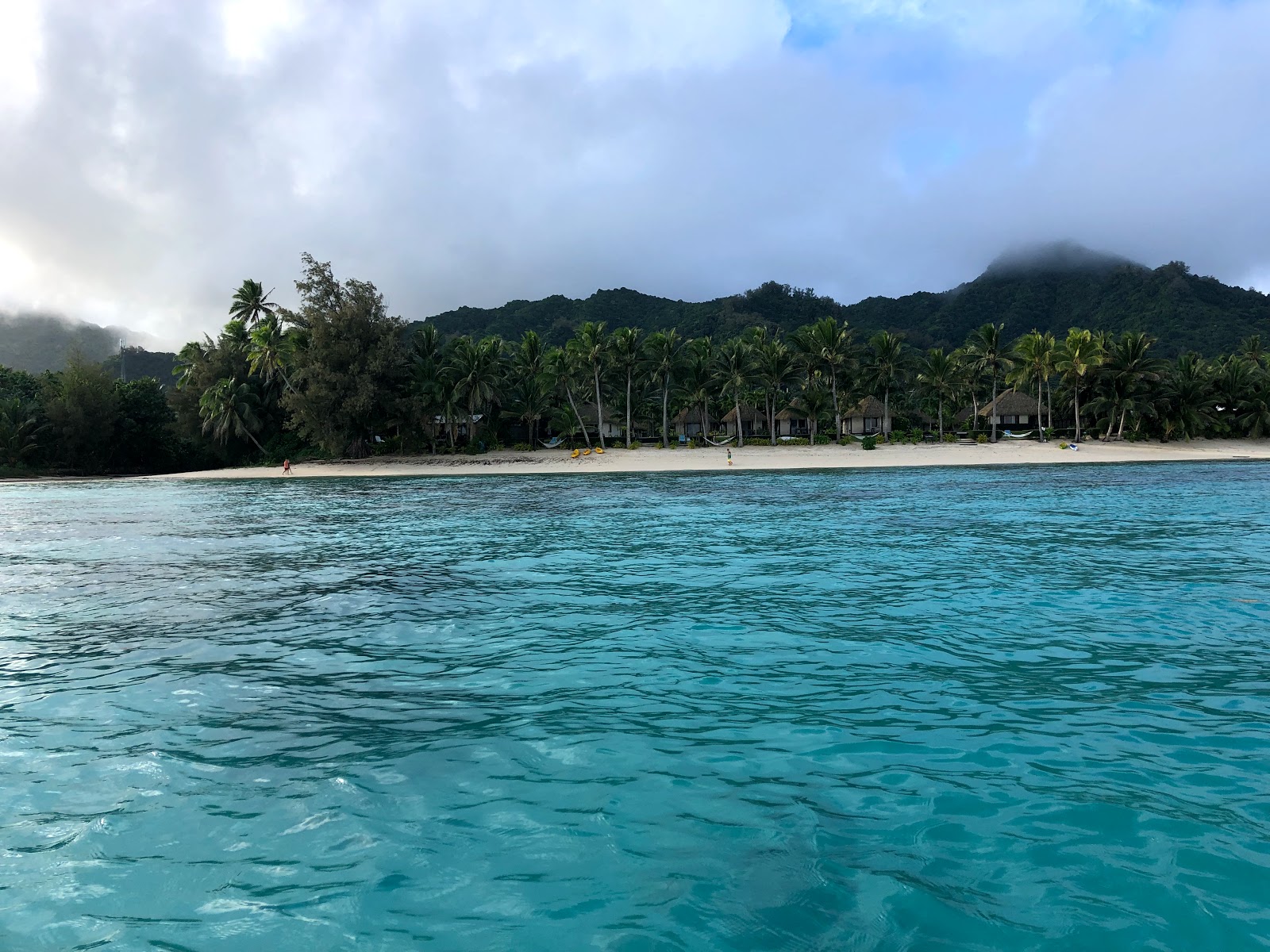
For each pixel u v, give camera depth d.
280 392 76.94
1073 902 4.17
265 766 6.21
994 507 26.86
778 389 79.12
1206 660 8.59
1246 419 75.69
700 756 6.25
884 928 3.97
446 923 4.13
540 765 6.14
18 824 5.27
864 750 6.27
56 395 76.88
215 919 4.19
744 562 15.98
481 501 33.78
